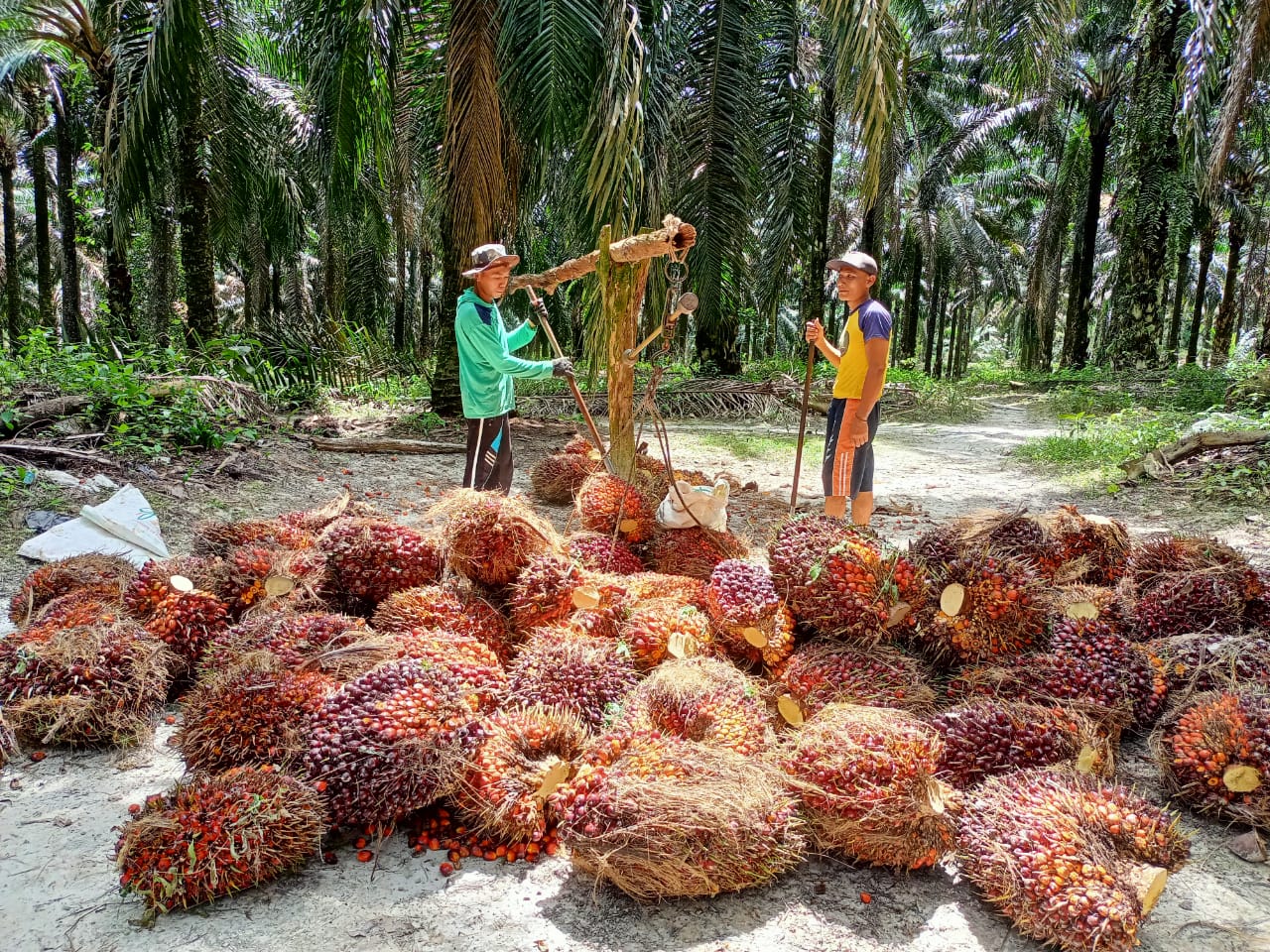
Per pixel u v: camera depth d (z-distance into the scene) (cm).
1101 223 3700
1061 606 326
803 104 1345
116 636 323
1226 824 272
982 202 3981
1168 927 223
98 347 942
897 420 1438
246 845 226
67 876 235
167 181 1389
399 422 1038
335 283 2167
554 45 769
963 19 1134
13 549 481
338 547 357
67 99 1911
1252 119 1803
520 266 1393
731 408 1348
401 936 217
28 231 3378
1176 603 364
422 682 269
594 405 1273
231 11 1177
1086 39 2097
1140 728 321
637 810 223
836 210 2858
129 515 520
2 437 657
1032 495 762
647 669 323
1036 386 2169
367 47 968
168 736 315
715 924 224
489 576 351
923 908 231
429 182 1268
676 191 1245
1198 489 727
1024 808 233
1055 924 211
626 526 438
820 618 322
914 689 290
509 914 226
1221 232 3394
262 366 1132
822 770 245
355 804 249
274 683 277
